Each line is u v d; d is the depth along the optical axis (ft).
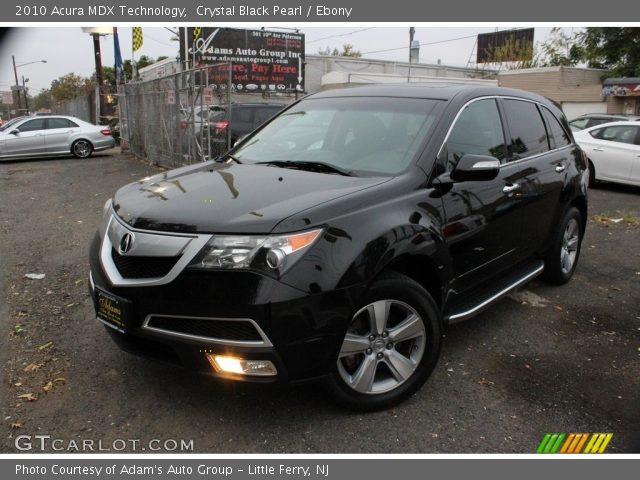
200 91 38.73
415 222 10.67
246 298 8.89
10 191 36.65
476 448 9.73
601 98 86.63
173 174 12.94
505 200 13.55
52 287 17.03
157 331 9.48
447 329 14.60
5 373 11.71
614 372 12.53
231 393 11.12
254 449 9.53
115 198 11.69
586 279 19.06
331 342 9.43
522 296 17.17
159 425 10.10
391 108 13.32
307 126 14.12
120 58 78.28
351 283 9.46
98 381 11.48
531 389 11.67
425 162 11.61
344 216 9.77
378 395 10.49
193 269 9.07
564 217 17.12
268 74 80.74
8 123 66.59
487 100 14.17
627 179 38.78
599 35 92.68
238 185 10.96
